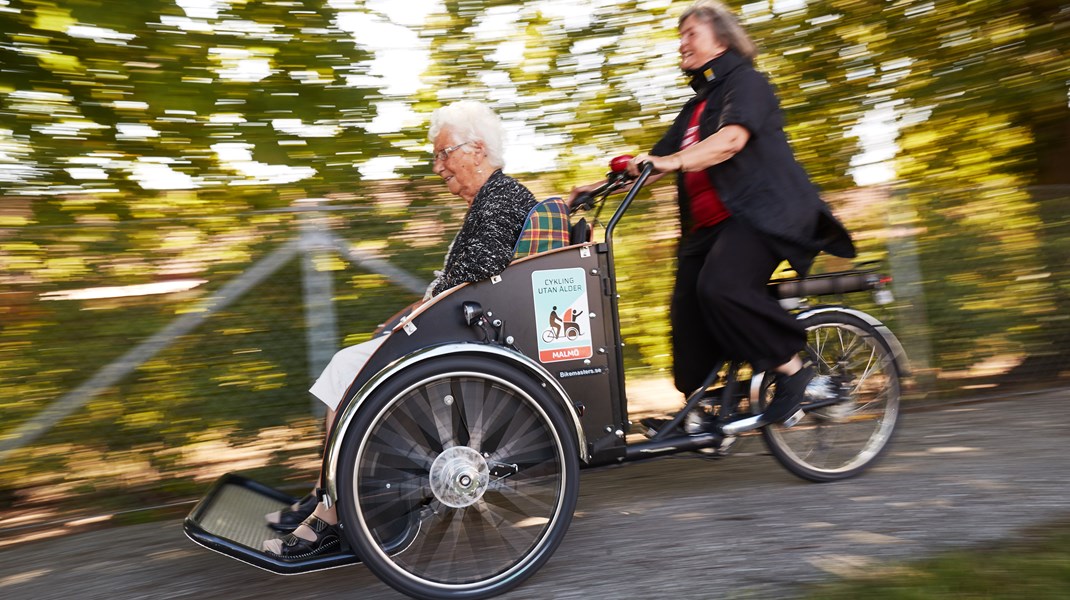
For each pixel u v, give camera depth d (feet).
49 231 12.84
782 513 10.71
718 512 10.94
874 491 11.29
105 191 15.43
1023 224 18.29
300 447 14.19
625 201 9.80
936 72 19.98
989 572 8.08
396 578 8.63
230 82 15.93
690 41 10.89
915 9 19.45
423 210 14.76
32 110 15.11
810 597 7.92
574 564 9.57
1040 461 12.31
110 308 13.20
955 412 16.20
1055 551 8.69
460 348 8.80
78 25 14.73
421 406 8.87
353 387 8.91
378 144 16.62
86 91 15.23
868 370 11.87
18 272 12.71
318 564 8.66
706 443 10.55
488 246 9.26
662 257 15.65
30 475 12.98
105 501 13.35
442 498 8.72
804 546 9.53
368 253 14.44
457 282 9.25
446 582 8.73
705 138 10.69
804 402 11.23
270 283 14.02
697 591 8.56
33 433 12.89
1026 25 20.08
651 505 11.50
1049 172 21.35
